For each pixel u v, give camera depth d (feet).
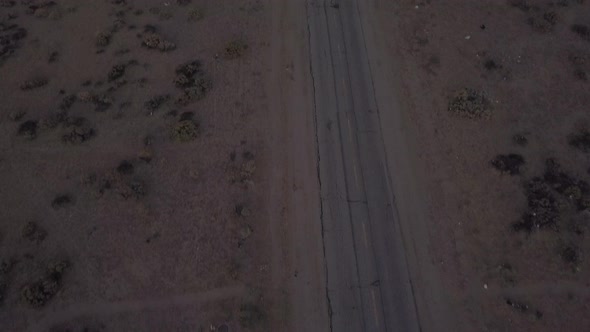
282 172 154.20
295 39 189.78
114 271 135.23
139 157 156.56
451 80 175.52
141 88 174.70
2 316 127.95
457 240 139.64
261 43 188.65
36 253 138.31
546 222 139.74
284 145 160.45
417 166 154.92
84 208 146.61
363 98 171.83
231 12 200.03
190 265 135.85
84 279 133.80
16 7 201.87
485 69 178.19
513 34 189.26
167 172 154.10
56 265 133.90
